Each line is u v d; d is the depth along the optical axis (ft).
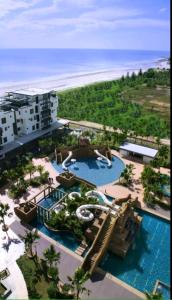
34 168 206.49
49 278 118.73
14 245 138.62
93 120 350.43
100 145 243.60
